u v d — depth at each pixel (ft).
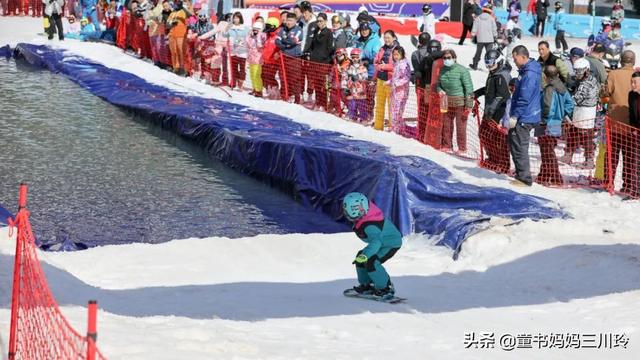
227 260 44.86
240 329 29.09
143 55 118.11
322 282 39.75
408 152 63.77
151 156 72.79
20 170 66.33
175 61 105.81
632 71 53.11
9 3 163.02
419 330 29.68
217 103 86.63
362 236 34.53
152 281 40.11
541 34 152.25
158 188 63.46
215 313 32.42
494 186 54.60
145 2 119.96
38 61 118.62
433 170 56.95
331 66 78.38
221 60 97.35
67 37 136.15
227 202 61.05
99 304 34.06
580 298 34.86
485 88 61.31
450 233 47.16
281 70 85.71
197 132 76.28
